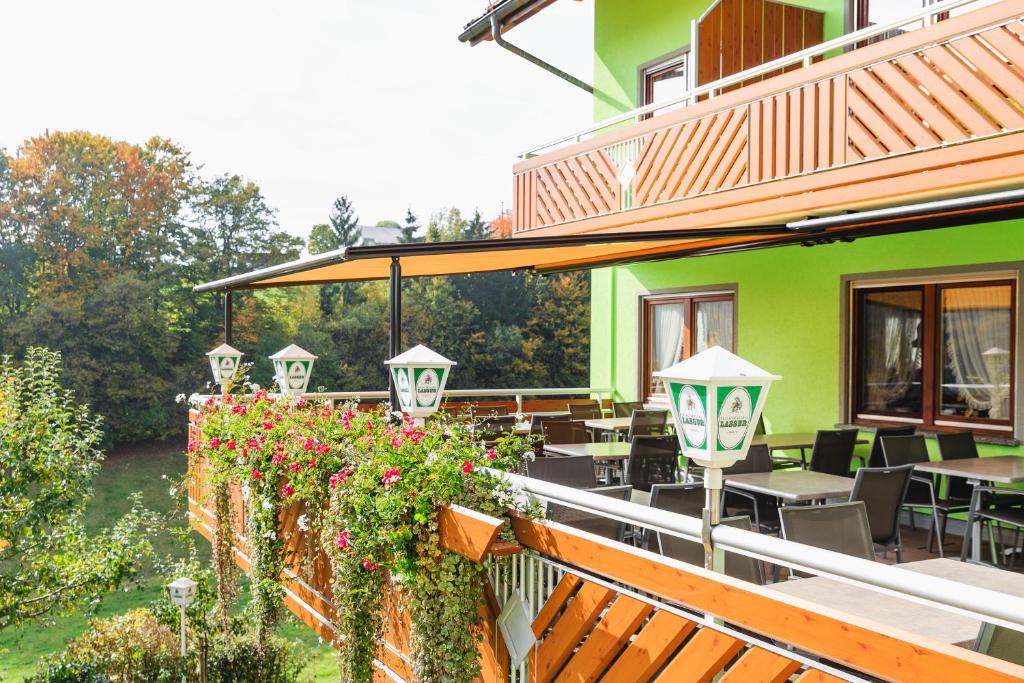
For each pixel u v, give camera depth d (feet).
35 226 117.80
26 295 115.96
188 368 121.60
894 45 24.91
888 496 19.39
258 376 126.41
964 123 22.98
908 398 33.35
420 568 14.55
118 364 114.42
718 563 10.06
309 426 22.57
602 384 50.57
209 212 131.44
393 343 22.44
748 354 40.34
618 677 11.42
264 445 23.77
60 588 36.27
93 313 115.03
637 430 32.83
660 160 34.88
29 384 39.52
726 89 38.40
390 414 20.54
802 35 37.99
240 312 127.75
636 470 24.98
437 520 14.43
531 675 13.43
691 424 10.13
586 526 17.65
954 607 7.40
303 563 23.15
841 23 36.58
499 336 131.23
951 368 31.73
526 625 13.42
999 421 30.12
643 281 47.34
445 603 14.17
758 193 29.84
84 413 39.27
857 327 35.19
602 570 11.73
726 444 9.85
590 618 12.02
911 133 24.47
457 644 14.28
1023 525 20.76
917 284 32.94
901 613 11.14
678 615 10.46
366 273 35.86
